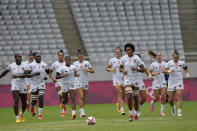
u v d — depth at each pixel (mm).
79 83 61688
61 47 108250
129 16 118312
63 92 59438
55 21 114000
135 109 48969
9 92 91250
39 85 59094
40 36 109750
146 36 114188
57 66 67188
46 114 67375
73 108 56156
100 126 42594
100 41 111500
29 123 50688
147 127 40469
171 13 120312
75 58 101875
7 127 45781
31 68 59094
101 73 99000
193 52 106062
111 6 119750
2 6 114312
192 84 98875
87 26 114438
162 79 62625
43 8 116438
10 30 109812
